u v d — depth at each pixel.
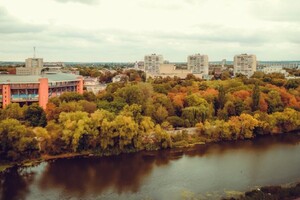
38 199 123.06
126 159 170.75
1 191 130.00
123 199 122.62
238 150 187.75
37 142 167.50
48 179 142.75
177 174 149.25
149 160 169.38
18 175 147.12
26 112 194.50
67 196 125.62
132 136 179.38
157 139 188.12
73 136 170.88
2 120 172.62
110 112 195.75
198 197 123.81
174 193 127.81
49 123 182.75
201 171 153.12
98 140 178.38
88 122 174.88
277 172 151.75
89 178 144.25
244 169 155.75
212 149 189.38
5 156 162.38
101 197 124.69
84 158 170.50
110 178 144.38
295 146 196.62
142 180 142.00
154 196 125.38
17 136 160.75
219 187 133.62
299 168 157.38
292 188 117.88
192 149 188.88
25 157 166.12
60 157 170.62
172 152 183.00
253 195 113.88
